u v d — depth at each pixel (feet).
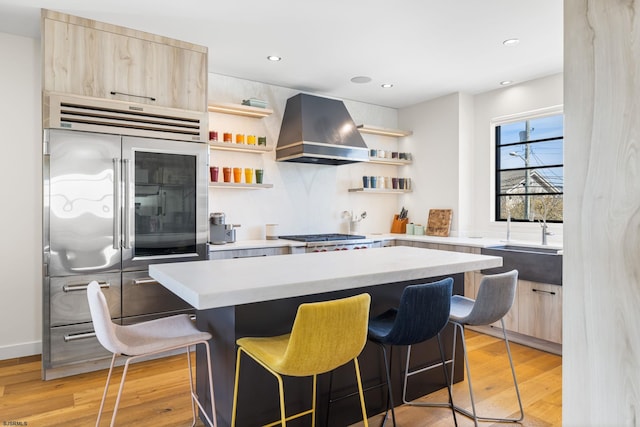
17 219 10.60
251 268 6.78
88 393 8.46
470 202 15.99
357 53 11.90
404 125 18.13
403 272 6.69
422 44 11.21
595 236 3.36
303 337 4.66
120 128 10.05
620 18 3.18
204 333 5.90
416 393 8.31
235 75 13.88
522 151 14.69
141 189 10.39
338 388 7.14
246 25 10.12
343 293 7.22
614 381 3.27
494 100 15.35
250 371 6.26
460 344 9.11
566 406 3.58
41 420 7.36
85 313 9.61
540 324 11.12
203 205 11.35
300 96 14.49
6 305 10.47
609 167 3.26
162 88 10.76
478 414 7.64
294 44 11.27
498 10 9.30
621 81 3.18
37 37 10.75
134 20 9.86
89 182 9.65
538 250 12.43
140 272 10.32
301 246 13.35
